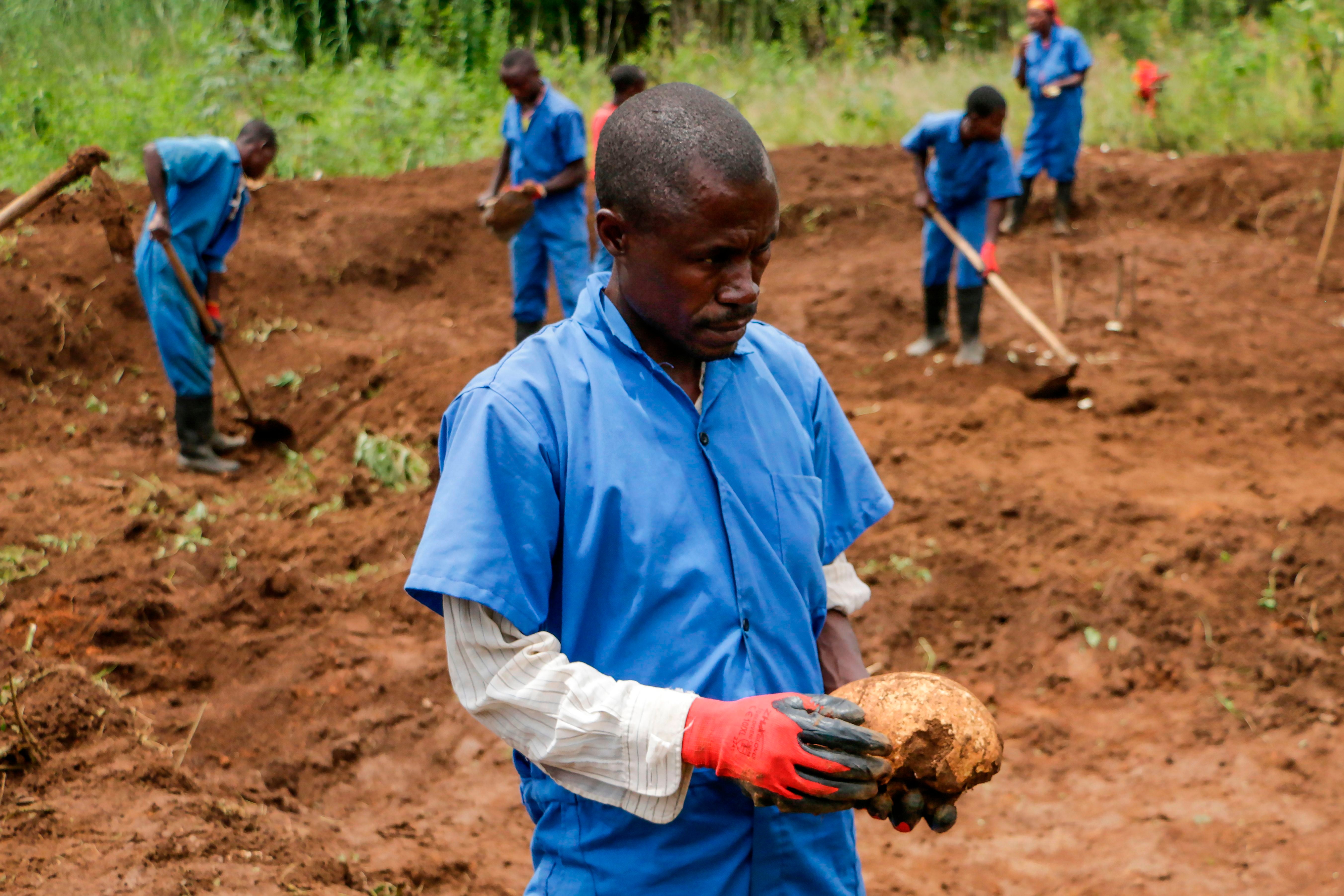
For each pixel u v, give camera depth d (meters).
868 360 7.99
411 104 12.45
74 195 8.88
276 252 8.98
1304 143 12.02
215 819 3.26
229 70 12.09
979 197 7.49
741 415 1.75
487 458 1.59
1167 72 13.59
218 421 6.88
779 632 1.72
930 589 5.01
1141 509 5.56
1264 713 4.29
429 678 4.43
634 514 1.63
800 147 12.14
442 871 3.34
